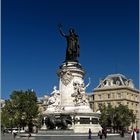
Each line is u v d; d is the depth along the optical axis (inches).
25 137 2177.7
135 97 5644.7
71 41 2421.3
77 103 2239.2
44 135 1934.1
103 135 2033.7
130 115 4087.1
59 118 2054.6
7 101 3479.3
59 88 2352.4
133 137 1167.6
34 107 3395.7
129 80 5605.3
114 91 5447.8
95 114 2202.3
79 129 2080.5
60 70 2342.5
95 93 5625.0
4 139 1945.1
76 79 2299.5
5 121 3430.1
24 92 3467.0
